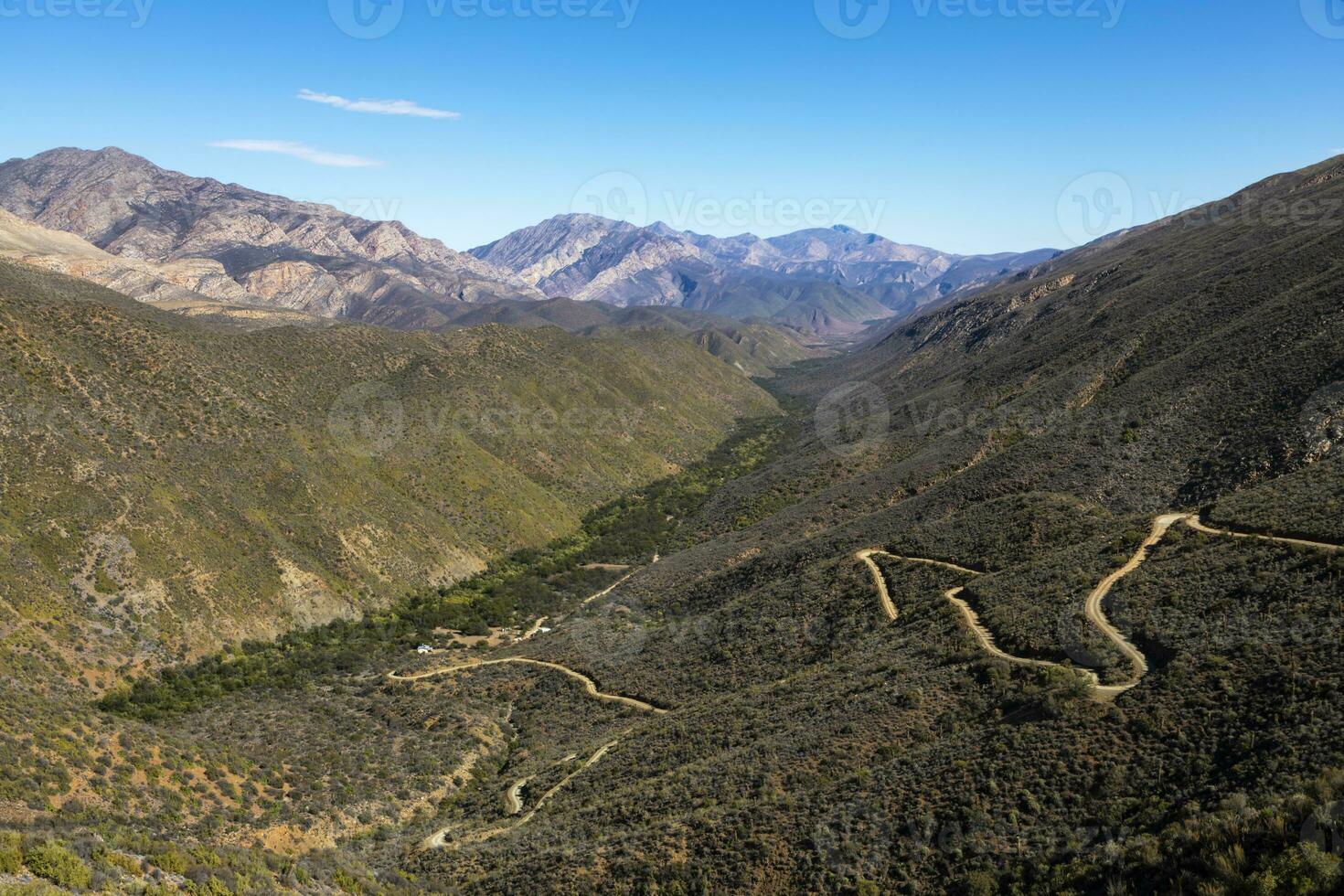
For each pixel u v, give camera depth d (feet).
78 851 76.84
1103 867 71.10
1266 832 64.13
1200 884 62.44
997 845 81.15
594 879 99.09
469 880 110.63
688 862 95.96
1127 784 82.38
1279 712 81.25
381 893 101.14
